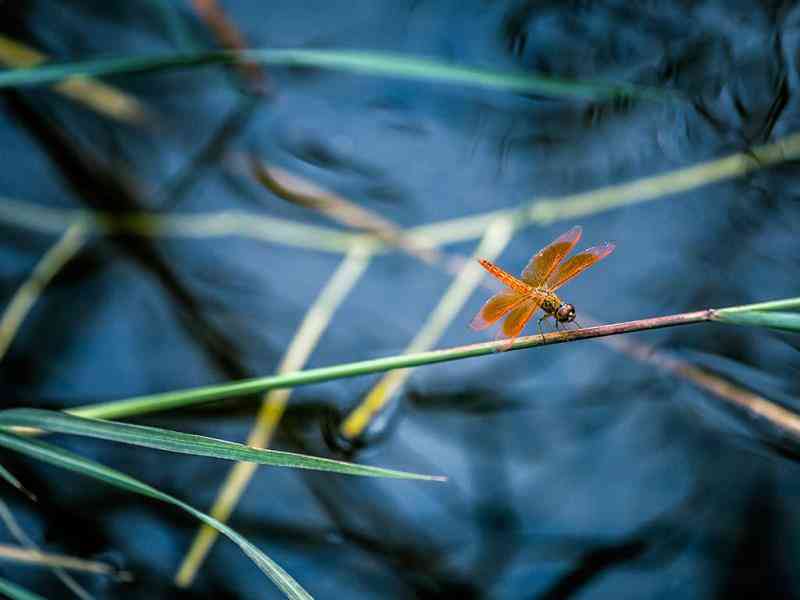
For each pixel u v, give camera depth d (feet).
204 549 3.34
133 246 3.60
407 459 3.40
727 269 3.51
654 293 3.50
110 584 3.31
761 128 3.62
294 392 3.45
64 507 3.36
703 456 3.37
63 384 3.46
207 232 3.62
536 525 3.34
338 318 3.51
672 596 3.29
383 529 3.35
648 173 3.62
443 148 3.68
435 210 3.61
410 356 3.11
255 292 3.56
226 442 3.07
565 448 3.40
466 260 3.57
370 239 3.59
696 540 3.32
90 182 3.65
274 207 3.63
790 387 3.38
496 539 3.34
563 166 3.64
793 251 3.51
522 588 3.30
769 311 3.04
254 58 3.48
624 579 3.30
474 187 3.63
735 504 3.33
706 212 3.57
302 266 3.59
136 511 3.36
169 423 3.43
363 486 3.39
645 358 3.44
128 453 3.41
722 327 3.44
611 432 3.40
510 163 3.65
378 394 3.43
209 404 3.44
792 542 3.30
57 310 3.53
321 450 3.41
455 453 3.40
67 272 3.57
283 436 3.42
